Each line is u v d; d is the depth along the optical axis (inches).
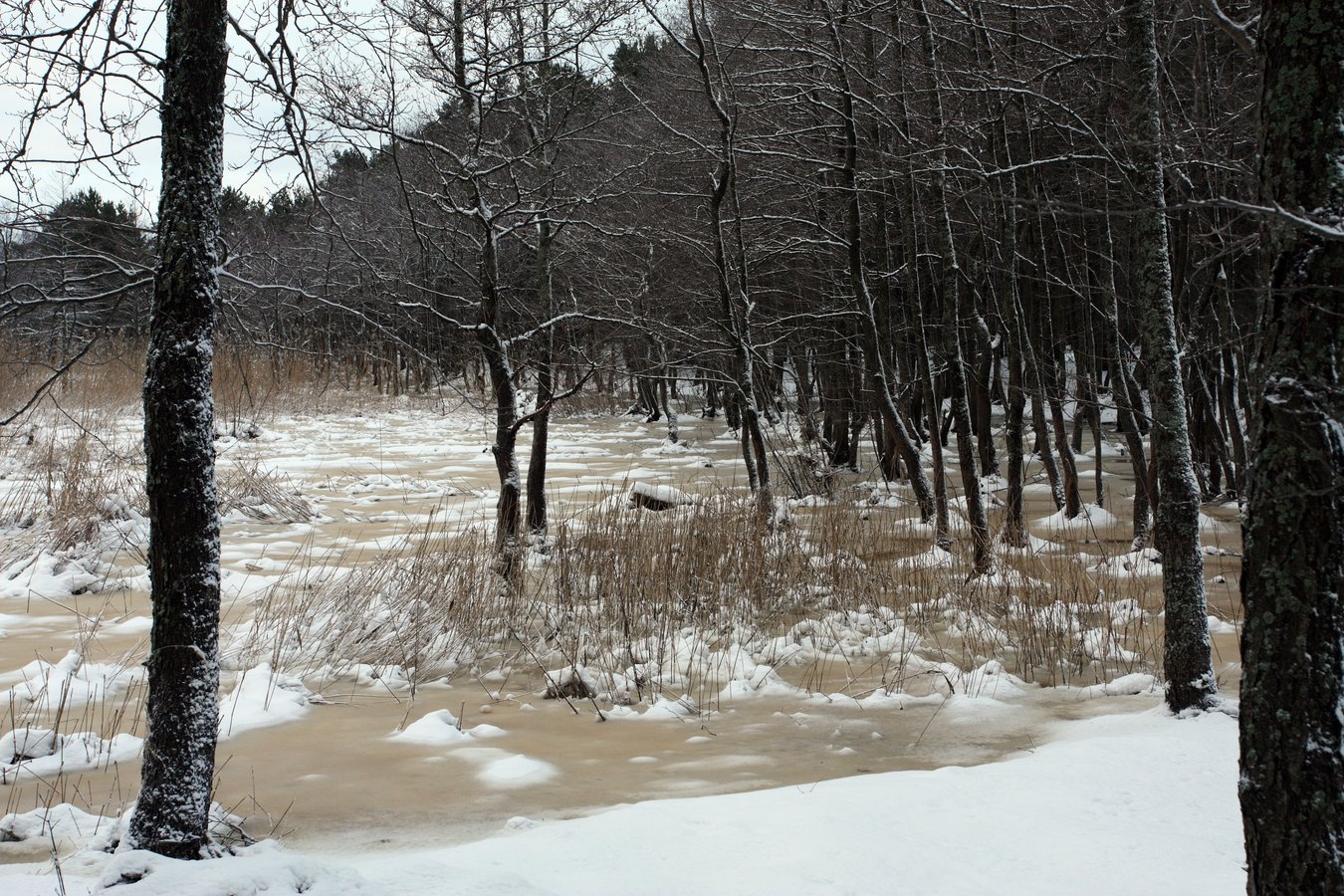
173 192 161.8
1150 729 242.8
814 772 230.1
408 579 371.9
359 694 298.8
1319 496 124.1
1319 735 123.3
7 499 533.6
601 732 264.7
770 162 593.3
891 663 327.9
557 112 469.4
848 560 416.5
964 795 195.8
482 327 372.2
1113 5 370.9
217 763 239.0
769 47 477.4
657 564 385.7
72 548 459.8
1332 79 124.9
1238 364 495.2
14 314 194.2
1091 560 490.6
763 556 398.3
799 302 802.2
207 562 162.2
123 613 385.1
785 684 307.1
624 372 460.8
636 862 162.7
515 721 275.0
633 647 335.9
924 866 161.8
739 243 527.2
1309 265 125.2
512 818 198.8
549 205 413.4
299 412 1149.7
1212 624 360.5
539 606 367.2
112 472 603.2
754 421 490.3
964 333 759.7
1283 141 128.3
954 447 1010.7
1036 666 323.9
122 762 238.4
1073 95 463.2
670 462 913.5
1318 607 124.1
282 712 276.7
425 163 423.2
